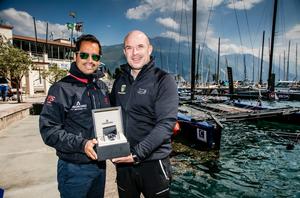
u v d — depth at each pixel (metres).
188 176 6.39
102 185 2.34
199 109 13.74
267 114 12.31
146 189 2.31
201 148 8.88
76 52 2.18
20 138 7.51
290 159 7.85
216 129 8.47
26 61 18.25
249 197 5.32
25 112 12.91
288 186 5.88
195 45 16.98
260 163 7.47
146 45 2.31
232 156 8.09
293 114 13.08
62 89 2.05
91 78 2.20
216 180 6.18
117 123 2.08
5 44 18.73
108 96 2.43
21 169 4.78
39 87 32.75
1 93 20.84
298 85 42.19
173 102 2.16
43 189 3.87
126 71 2.40
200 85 51.84
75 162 2.08
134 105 2.28
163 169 2.30
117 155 1.88
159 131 2.05
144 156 2.00
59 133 1.94
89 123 2.12
